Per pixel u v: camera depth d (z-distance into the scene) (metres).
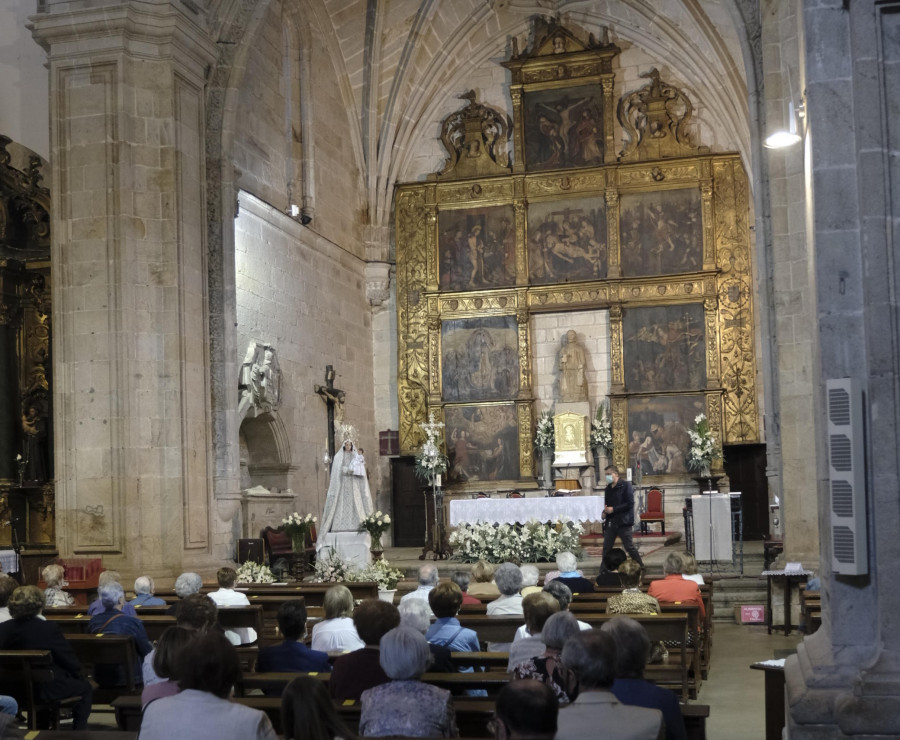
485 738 5.43
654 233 27.89
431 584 10.00
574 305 28.09
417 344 29.03
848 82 6.59
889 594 6.11
